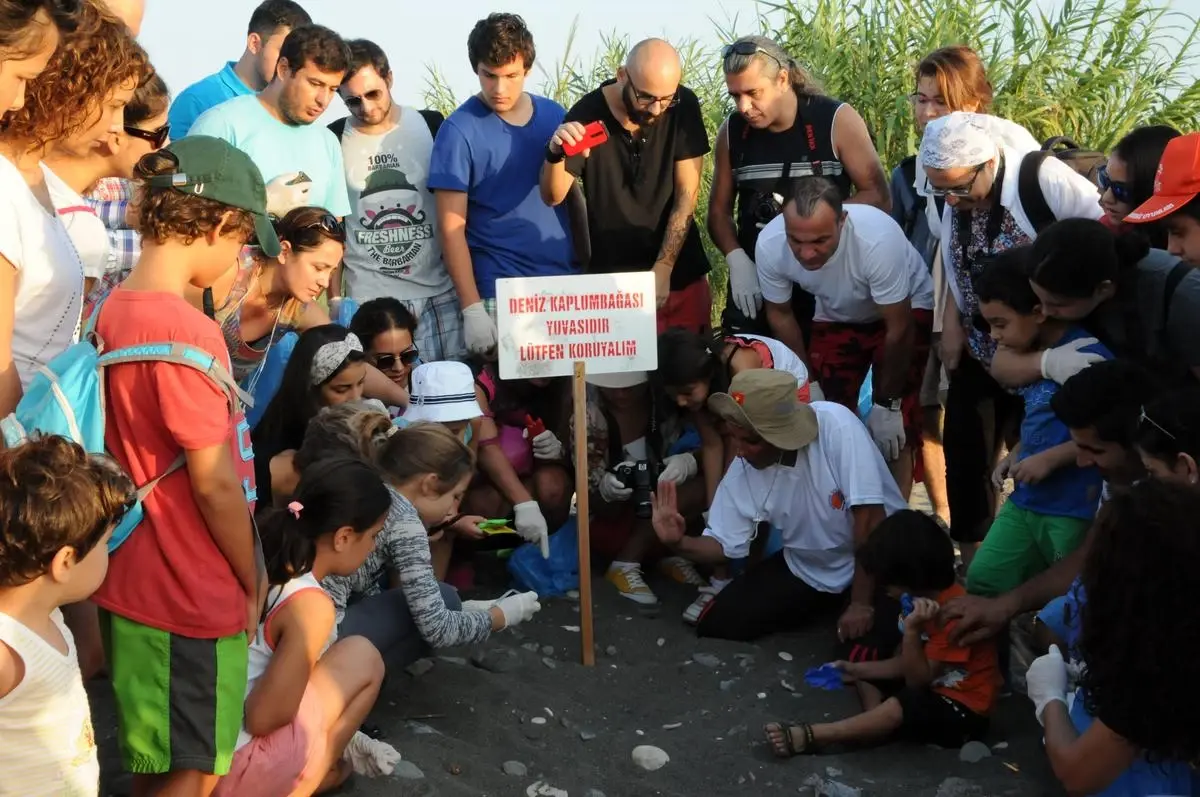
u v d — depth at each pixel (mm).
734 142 5879
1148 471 3490
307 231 4410
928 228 5996
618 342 4762
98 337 2930
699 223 8891
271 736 3375
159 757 2986
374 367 5164
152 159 2920
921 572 4148
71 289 3172
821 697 4535
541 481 5523
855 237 5285
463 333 5902
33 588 2648
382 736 4098
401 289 5914
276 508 3688
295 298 4578
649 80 5289
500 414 5582
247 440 3262
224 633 3006
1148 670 2793
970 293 5066
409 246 5906
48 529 2570
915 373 5621
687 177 5727
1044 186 4793
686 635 5102
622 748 4172
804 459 4895
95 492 2650
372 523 3662
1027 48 8625
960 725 4078
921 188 5633
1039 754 4062
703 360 5090
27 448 2656
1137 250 4105
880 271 5281
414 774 3838
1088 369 3764
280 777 3377
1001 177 4879
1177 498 2834
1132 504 2863
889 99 8664
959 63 5496
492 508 5426
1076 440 3793
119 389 2881
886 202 5758
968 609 4070
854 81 8789
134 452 2912
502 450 5438
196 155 2945
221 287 4031
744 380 4840
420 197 5906
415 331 5840
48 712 2688
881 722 4094
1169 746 2826
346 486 3594
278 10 6367
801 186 5086
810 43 8875
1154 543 2799
